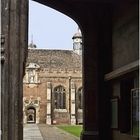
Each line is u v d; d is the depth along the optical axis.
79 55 84.31
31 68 79.81
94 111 18.56
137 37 14.16
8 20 10.46
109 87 18.27
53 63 81.25
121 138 16.19
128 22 15.41
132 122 14.55
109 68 18.33
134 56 14.50
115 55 17.50
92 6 18.61
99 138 18.27
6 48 10.39
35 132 42.50
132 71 14.09
